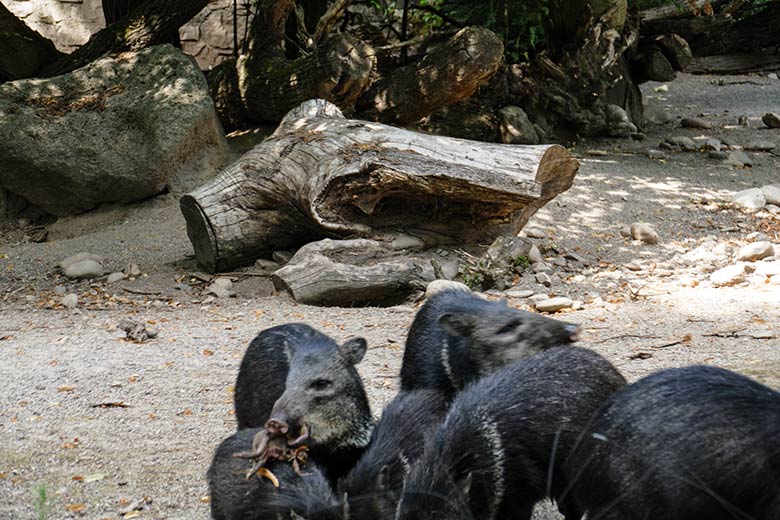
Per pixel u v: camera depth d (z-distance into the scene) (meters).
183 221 14.33
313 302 10.85
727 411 3.47
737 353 7.94
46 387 7.62
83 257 12.76
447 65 15.59
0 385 7.67
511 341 5.28
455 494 4.10
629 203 14.97
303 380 4.73
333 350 4.92
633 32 19.44
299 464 4.47
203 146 15.43
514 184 11.24
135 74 15.55
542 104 18.97
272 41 16.50
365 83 15.34
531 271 11.91
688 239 13.51
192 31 24.34
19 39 17.08
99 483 5.84
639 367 7.62
